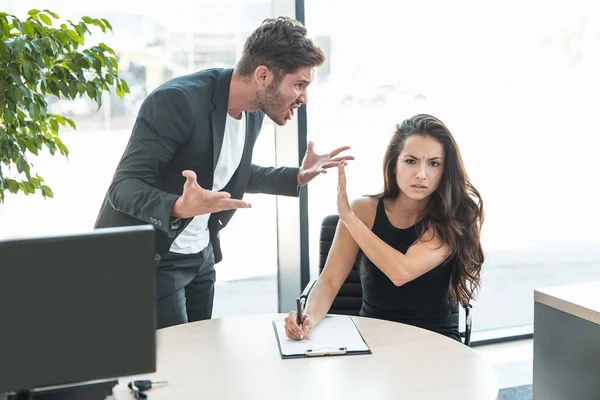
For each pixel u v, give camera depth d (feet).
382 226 7.64
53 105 9.91
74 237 3.47
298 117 10.76
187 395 4.93
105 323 3.58
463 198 7.51
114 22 10.00
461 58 11.48
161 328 7.19
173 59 10.38
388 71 11.18
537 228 12.64
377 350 5.88
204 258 8.11
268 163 10.93
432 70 11.38
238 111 7.59
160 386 5.09
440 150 7.23
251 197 11.08
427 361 5.59
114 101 10.16
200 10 10.38
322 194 11.25
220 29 10.50
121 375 3.65
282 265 11.25
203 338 6.22
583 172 12.68
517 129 12.08
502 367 11.23
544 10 11.80
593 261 13.08
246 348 5.95
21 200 9.94
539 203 12.55
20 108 8.11
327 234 8.71
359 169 11.30
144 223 7.13
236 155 7.86
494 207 12.31
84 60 7.94
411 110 11.39
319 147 11.09
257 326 6.58
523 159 12.24
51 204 10.09
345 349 5.82
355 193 11.34
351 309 8.61
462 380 5.19
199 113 7.14
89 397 4.43
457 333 7.52
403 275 6.97
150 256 3.63
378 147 11.32
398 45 11.16
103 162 10.25
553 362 6.91
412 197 7.24
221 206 5.98
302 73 7.19
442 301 7.45
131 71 10.19
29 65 7.38
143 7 10.11
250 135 7.98
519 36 11.75
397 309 7.42
